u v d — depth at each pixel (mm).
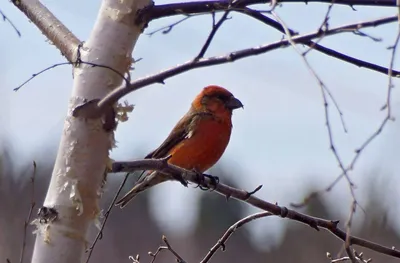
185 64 7840
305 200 7934
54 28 9617
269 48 7598
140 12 9242
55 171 8836
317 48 9664
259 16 9195
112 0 9297
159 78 7969
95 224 8922
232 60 7672
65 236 8648
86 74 9062
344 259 10516
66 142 8859
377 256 23750
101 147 8875
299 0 8273
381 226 12461
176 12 9258
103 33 9219
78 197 8719
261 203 11211
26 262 20625
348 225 7477
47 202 8766
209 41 7770
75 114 8891
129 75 9242
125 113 9078
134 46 9312
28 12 10031
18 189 21859
